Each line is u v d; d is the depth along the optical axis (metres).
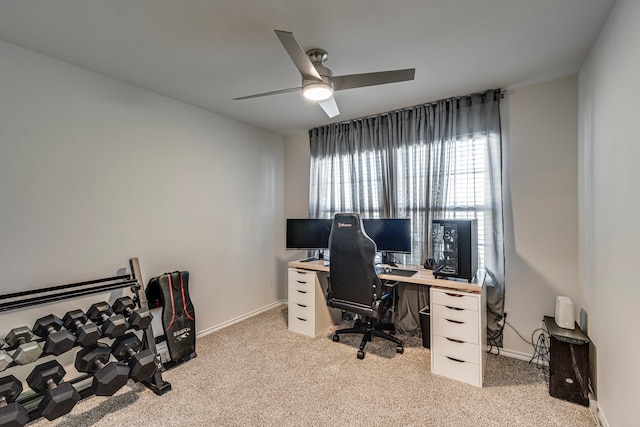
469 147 2.78
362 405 1.98
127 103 2.51
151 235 2.67
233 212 3.44
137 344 2.08
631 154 1.38
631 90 1.38
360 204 3.43
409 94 2.76
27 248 1.98
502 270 2.62
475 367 2.18
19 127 1.94
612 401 1.63
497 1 1.54
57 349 1.77
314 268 3.05
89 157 2.27
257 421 1.84
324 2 1.54
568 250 2.40
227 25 1.73
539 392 2.10
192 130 3.02
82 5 1.55
